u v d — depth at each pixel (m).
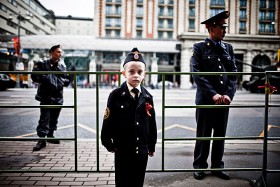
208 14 42.34
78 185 2.83
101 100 12.82
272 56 36.31
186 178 3.04
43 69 4.39
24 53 36.41
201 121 3.21
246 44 36.03
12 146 4.45
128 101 2.07
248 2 41.62
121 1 42.09
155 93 19.69
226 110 3.16
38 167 3.40
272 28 42.12
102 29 42.12
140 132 2.06
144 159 2.11
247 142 4.74
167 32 42.81
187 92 22.02
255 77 21.81
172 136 5.33
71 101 12.23
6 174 3.15
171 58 39.09
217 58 3.08
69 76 4.77
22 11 45.41
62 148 4.32
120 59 38.41
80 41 37.28
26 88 25.09
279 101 11.43
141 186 2.16
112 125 2.12
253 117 7.88
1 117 7.58
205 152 3.20
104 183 2.88
